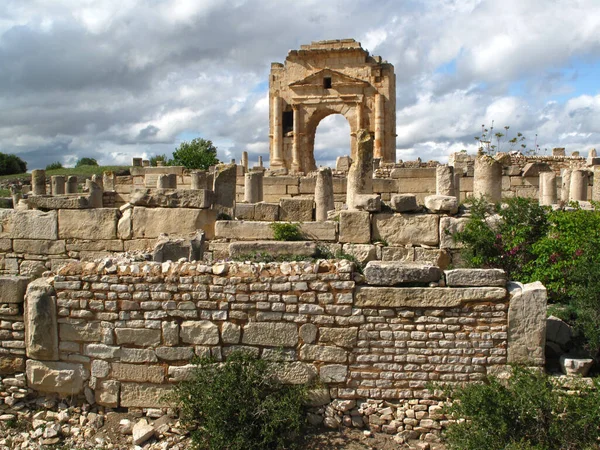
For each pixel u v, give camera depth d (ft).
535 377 20.52
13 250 43.91
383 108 151.53
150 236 41.96
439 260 36.29
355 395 22.80
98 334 23.48
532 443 19.13
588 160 102.63
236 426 20.92
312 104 153.58
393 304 22.57
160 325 23.15
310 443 21.65
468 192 74.84
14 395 23.98
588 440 18.98
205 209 41.42
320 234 38.70
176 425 22.44
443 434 21.58
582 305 24.47
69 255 43.14
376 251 37.11
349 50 151.33
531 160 109.50
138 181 98.89
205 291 23.06
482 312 22.47
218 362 22.97
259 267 23.38
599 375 21.85
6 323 24.13
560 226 31.40
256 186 66.95
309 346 22.84
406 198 37.24
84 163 261.03
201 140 197.77
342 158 95.86
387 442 21.93
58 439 22.34
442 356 22.56
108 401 23.45
